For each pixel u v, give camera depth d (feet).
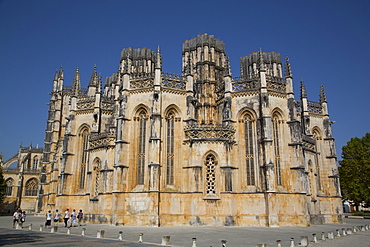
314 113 241.14
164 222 167.32
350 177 284.00
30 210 406.00
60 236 115.34
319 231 140.97
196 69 245.45
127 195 173.27
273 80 195.00
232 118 191.21
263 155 178.40
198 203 170.91
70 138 227.81
